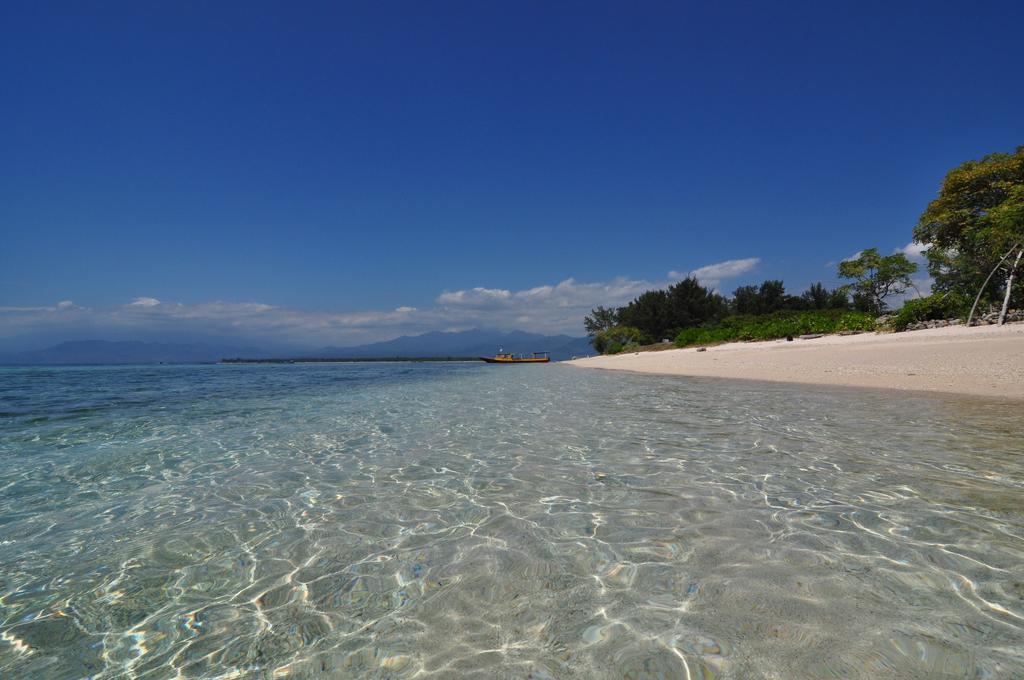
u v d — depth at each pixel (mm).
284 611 2508
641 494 4156
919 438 5824
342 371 39906
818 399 9797
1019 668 1820
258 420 9562
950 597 2338
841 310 44594
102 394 16406
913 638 2029
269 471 5457
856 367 14844
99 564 3121
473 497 4289
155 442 7336
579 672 1924
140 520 3924
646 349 54750
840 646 1999
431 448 6531
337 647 2182
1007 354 13078
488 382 20578
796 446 5707
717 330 45875
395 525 3682
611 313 79938
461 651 2111
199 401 13617
